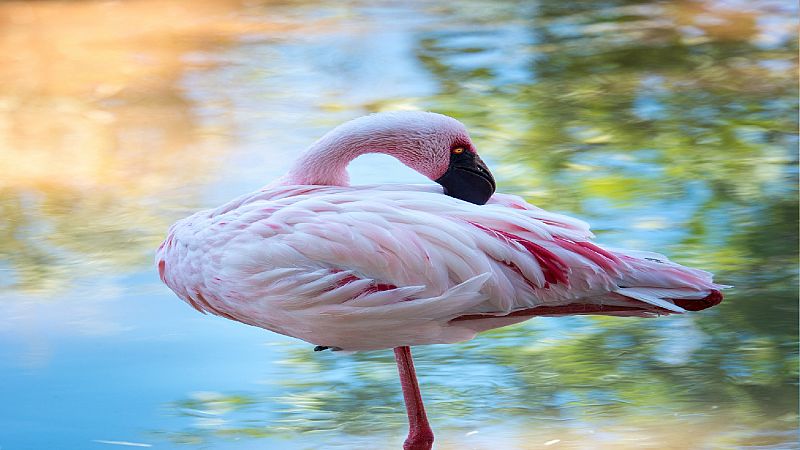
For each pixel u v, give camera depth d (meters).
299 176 6.32
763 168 11.43
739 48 16.81
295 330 5.96
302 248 5.70
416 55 16.75
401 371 6.23
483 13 19.92
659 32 18.05
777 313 8.12
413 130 6.22
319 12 20.33
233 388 7.22
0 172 11.79
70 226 10.17
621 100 14.19
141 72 16.12
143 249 9.55
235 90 14.95
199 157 12.04
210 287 5.93
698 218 9.95
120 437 6.56
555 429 6.57
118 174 11.63
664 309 5.86
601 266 5.73
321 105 14.05
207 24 19.45
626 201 10.45
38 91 15.22
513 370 7.43
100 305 8.46
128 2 21.59
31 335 7.95
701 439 6.41
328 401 7.06
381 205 5.83
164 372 7.41
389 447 6.46
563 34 18.11
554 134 12.74
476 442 6.44
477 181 6.25
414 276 5.69
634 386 7.13
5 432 6.61
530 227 5.79
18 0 21.78
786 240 9.41
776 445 6.32
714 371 7.32
